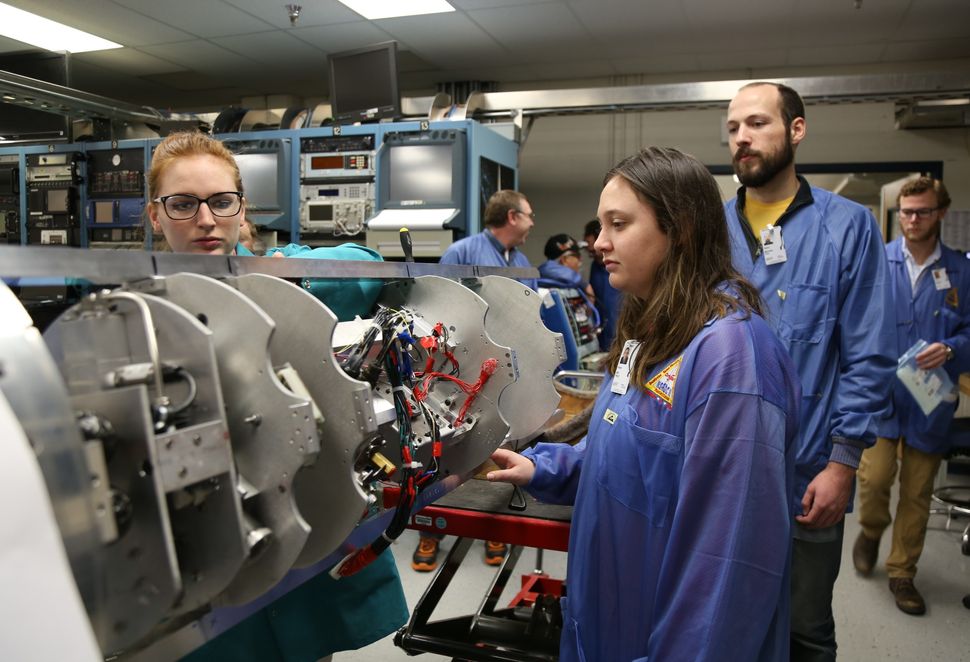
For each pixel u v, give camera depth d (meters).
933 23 4.60
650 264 1.05
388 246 3.71
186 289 0.78
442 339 1.30
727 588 0.89
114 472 0.65
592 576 1.09
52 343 0.72
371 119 3.94
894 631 2.46
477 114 4.44
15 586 0.49
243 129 4.18
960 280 2.88
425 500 1.24
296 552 0.75
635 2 4.30
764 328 0.99
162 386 0.71
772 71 5.71
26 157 4.33
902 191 2.89
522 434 1.56
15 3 4.32
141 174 4.12
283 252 1.51
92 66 5.70
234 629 1.20
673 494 0.98
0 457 0.50
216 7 4.39
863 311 1.63
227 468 0.69
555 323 2.99
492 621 1.79
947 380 2.54
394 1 4.34
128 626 0.66
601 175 6.16
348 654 2.27
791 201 1.73
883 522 2.82
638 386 1.04
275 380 0.74
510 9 4.45
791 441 1.00
